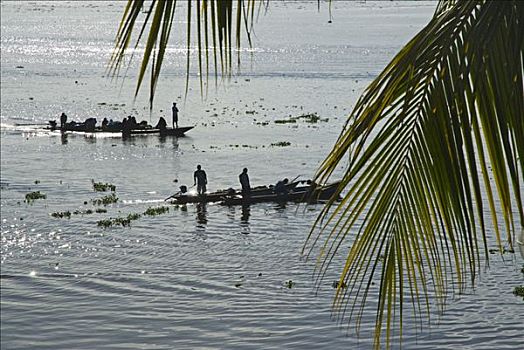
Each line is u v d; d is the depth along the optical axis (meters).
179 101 172.88
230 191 80.75
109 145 118.06
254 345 43.81
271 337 44.72
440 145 7.50
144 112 156.75
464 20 7.36
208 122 142.50
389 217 7.99
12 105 162.50
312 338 44.25
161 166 100.56
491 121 7.42
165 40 6.15
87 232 68.06
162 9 6.12
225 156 107.62
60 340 45.19
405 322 44.75
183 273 56.56
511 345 42.22
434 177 7.63
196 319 47.69
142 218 73.31
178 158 106.38
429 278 47.38
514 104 7.38
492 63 7.25
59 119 145.38
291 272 55.78
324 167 7.75
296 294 51.09
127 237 66.50
